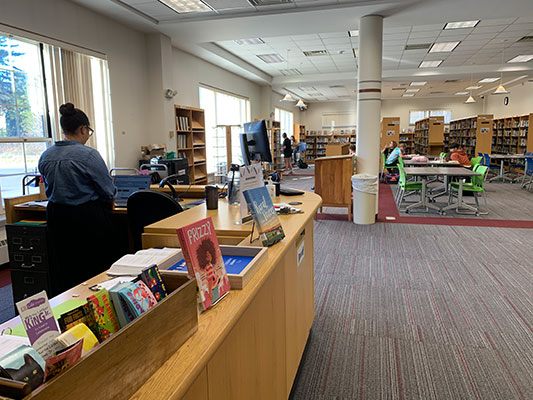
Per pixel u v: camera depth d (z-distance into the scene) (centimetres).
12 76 425
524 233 499
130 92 614
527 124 1173
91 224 249
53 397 51
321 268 380
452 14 560
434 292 317
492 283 333
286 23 597
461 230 520
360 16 564
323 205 598
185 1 526
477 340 241
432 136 1309
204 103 938
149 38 648
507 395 190
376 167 576
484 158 1055
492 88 1550
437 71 1137
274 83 1269
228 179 251
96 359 59
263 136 273
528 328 254
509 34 773
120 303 79
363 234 508
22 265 288
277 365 156
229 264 131
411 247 445
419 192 825
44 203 305
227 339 103
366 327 261
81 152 243
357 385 200
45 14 451
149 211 241
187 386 73
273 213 163
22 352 58
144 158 640
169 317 79
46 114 468
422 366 216
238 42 827
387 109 1902
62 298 114
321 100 1939
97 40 537
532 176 918
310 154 2009
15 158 431
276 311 152
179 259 128
